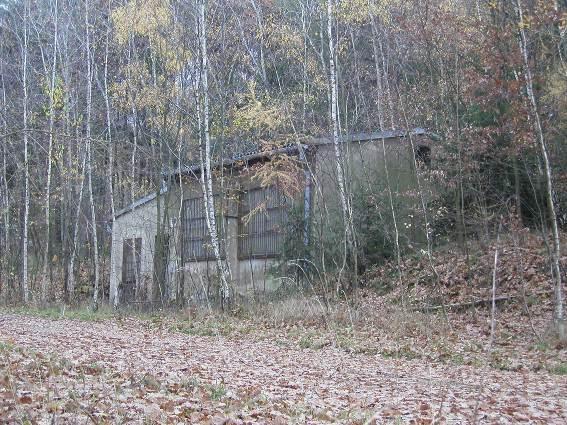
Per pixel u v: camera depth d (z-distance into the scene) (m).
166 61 24.30
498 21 17.14
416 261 20.86
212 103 24.31
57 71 30.53
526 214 20.78
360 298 19.06
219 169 23.20
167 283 24.25
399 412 8.23
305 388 10.05
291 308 19.16
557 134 17.31
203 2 21.55
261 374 11.28
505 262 18.84
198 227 24.98
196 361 12.53
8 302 27.83
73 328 18.58
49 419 6.43
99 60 30.17
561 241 18.67
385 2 22.88
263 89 27.72
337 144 20.12
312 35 28.52
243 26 27.05
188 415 7.30
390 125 24.69
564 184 18.33
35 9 31.31
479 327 16.12
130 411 7.12
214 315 20.09
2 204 31.44
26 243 27.75
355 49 26.31
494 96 16.73
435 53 21.48
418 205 21.22
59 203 31.94
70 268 27.77
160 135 26.09
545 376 11.70
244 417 7.43
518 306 16.97
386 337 15.85
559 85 16.52
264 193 23.38
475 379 11.32
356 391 10.01
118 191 31.52
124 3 29.22
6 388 7.64
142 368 10.82
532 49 16.53
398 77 27.25
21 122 29.38
